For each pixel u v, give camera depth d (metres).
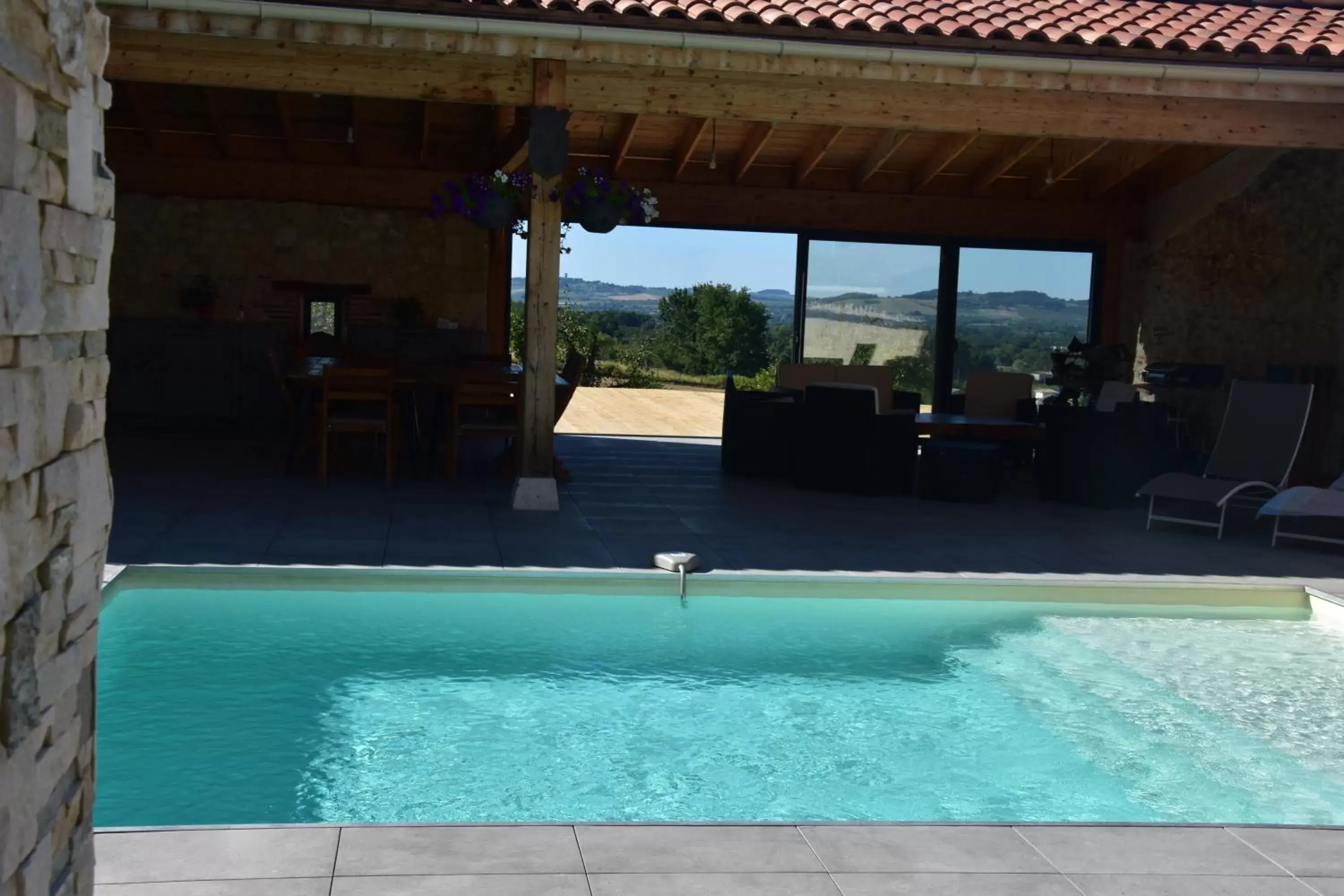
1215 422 11.41
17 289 1.39
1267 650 5.48
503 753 3.96
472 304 11.94
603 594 5.86
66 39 1.56
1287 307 10.80
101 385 1.78
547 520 7.31
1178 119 7.70
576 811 3.53
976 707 4.60
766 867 2.76
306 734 4.05
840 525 7.70
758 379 20.75
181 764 3.75
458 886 2.60
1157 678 5.01
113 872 2.59
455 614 5.48
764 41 6.89
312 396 9.12
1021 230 12.51
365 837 2.83
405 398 9.47
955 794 3.76
